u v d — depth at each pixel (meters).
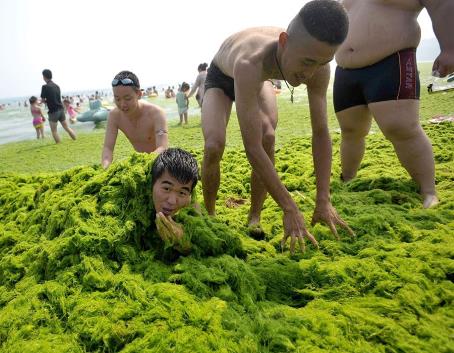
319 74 2.60
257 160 2.45
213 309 2.01
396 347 1.86
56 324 2.04
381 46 3.54
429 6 3.36
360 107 3.94
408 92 3.53
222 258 2.43
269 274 2.47
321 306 2.15
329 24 2.15
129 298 2.08
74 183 3.21
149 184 2.59
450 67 3.28
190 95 11.69
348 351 1.83
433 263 2.41
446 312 2.09
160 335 1.84
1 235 3.24
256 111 2.46
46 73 10.52
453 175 4.01
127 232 2.47
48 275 2.41
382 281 2.28
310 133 7.85
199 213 2.74
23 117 24.38
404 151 3.68
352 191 4.04
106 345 1.86
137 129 4.34
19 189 4.18
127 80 4.02
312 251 2.77
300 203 3.65
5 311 2.22
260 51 2.46
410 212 3.23
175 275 2.25
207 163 2.98
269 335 1.89
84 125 15.49
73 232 2.48
